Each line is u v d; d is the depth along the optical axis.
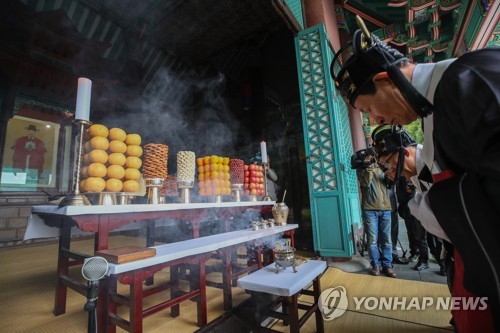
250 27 6.71
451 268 1.09
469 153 0.56
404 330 1.78
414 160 1.22
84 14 6.13
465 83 0.53
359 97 0.82
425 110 0.68
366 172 3.18
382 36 7.08
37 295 2.35
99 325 1.40
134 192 1.70
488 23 4.47
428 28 6.39
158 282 2.74
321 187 3.87
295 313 1.47
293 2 4.11
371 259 3.10
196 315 1.92
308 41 4.27
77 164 1.53
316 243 3.78
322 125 4.00
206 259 1.76
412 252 3.69
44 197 5.86
